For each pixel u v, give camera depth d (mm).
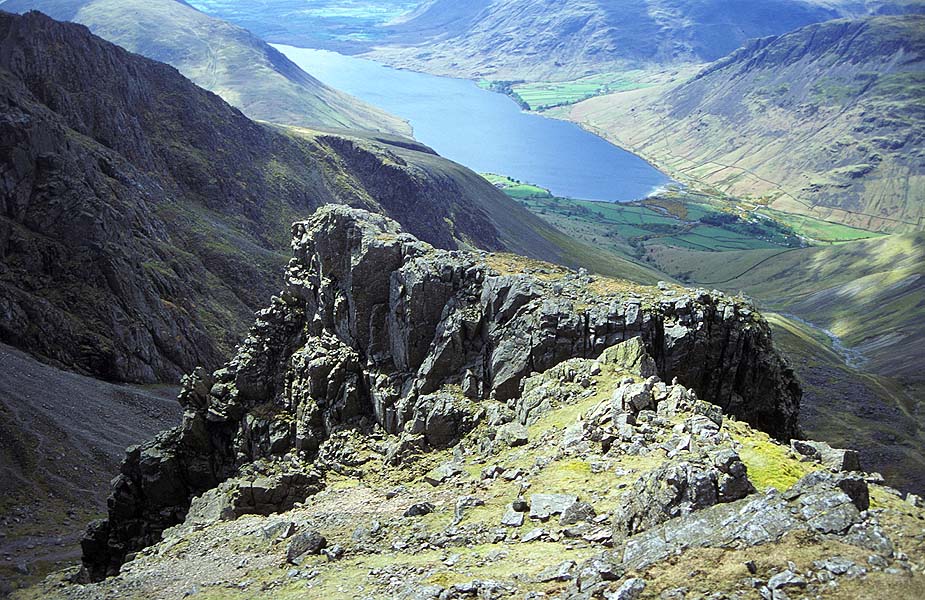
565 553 29109
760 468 30344
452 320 55688
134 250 183500
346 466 54531
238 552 42781
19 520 108250
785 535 24188
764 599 22094
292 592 33281
